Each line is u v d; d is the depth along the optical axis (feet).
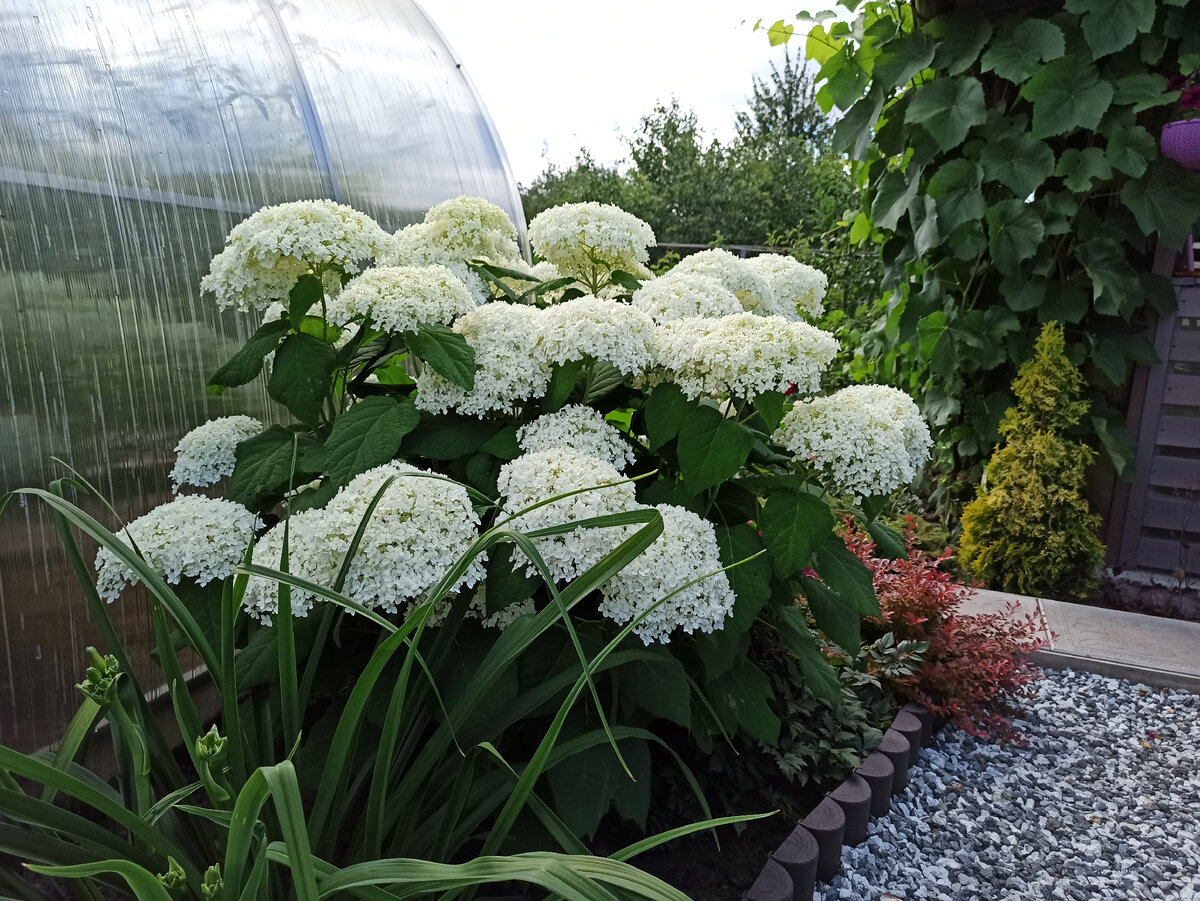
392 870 2.60
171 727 6.33
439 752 3.64
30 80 5.40
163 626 3.51
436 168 10.11
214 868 2.44
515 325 5.14
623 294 6.63
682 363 4.83
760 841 5.53
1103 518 12.66
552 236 6.15
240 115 7.16
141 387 6.06
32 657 5.26
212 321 6.71
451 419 5.22
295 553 4.05
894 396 5.76
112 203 5.84
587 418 4.87
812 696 6.75
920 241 12.41
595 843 5.39
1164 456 12.21
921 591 8.04
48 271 5.36
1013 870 5.98
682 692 4.42
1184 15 10.67
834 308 18.10
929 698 7.67
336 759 3.25
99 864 2.29
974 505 11.94
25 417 5.22
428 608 3.16
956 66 11.72
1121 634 9.84
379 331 5.02
